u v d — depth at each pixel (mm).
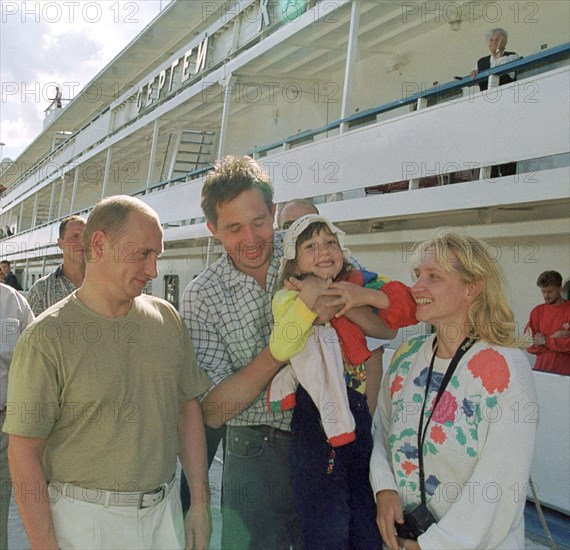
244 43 12281
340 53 11859
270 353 2479
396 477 2398
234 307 2803
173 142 18828
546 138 6121
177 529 2438
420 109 7793
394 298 2428
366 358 2502
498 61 7465
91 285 2256
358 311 2490
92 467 2215
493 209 7570
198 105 14875
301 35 10617
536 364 6387
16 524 3078
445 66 10453
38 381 2127
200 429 2611
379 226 9828
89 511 2207
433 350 2439
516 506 2145
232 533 2861
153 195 15391
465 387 2260
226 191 2637
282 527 2797
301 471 2449
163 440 2342
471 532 2119
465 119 7004
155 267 2307
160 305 2471
